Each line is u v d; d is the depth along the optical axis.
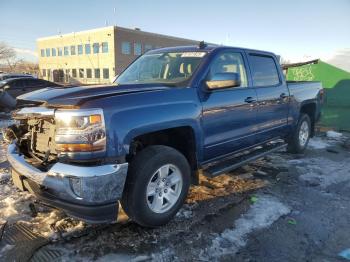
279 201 4.16
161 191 3.35
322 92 6.97
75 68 54.56
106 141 2.76
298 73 10.20
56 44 58.06
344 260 2.92
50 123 3.04
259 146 5.07
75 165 2.72
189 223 3.52
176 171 3.44
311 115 6.80
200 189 4.50
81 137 2.69
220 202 4.09
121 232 3.29
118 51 47.19
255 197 4.27
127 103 2.96
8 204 3.83
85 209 2.71
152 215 3.23
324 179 5.05
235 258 2.92
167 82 3.84
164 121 3.20
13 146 3.46
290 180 4.97
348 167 5.72
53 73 60.22
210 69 3.90
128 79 4.36
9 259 2.83
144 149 3.25
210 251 3.02
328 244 3.17
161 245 3.10
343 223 3.60
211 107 3.75
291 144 6.31
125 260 2.86
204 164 3.89
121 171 2.82
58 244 3.06
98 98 2.84
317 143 7.71
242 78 4.47
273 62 5.28
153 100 3.18
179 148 3.81
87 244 3.08
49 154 3.02
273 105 5.04
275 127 5.25
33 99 3.09
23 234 3.21
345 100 9.28
